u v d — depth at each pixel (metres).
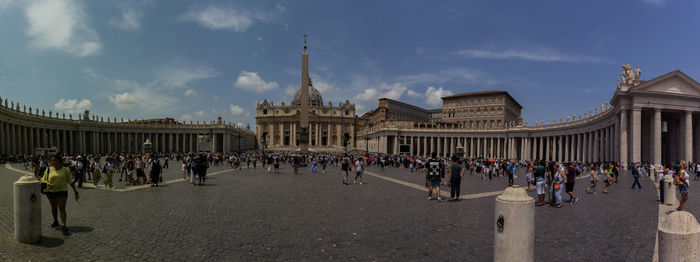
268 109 174.25
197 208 13.51
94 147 95.19
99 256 7.57
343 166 24.41
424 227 10.48
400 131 102.69
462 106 135.12
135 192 18.36
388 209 13.55
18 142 64.81
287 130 169.62
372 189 20.62
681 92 45.88
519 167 59.09
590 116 63.09
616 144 49.25
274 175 31.95
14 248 7.97
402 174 35.62
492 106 127.31
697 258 4.39
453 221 11.34
